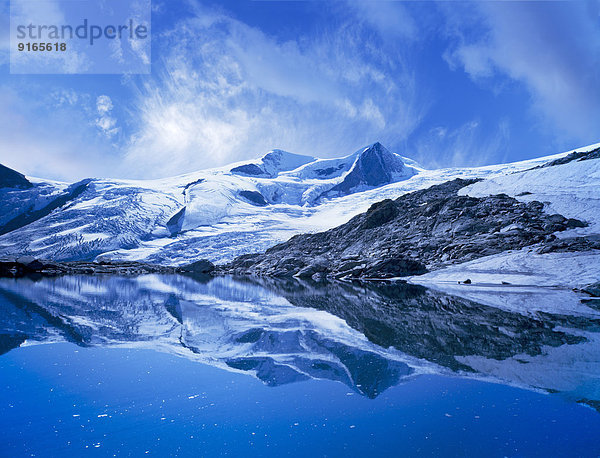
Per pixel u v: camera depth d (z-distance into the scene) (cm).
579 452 332
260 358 654
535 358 621
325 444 353
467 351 675
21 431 388
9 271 3694
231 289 2305
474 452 335
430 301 1481
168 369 593
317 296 1797
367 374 557
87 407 448
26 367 602
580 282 1808
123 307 1355
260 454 337
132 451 346
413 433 371
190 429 389
